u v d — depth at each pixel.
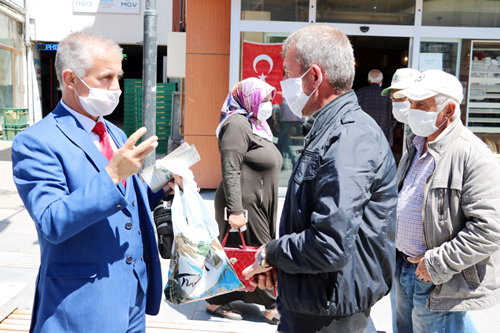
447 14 6.87
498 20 6.86
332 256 1.47
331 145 1.57
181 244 2.01
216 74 7.21
